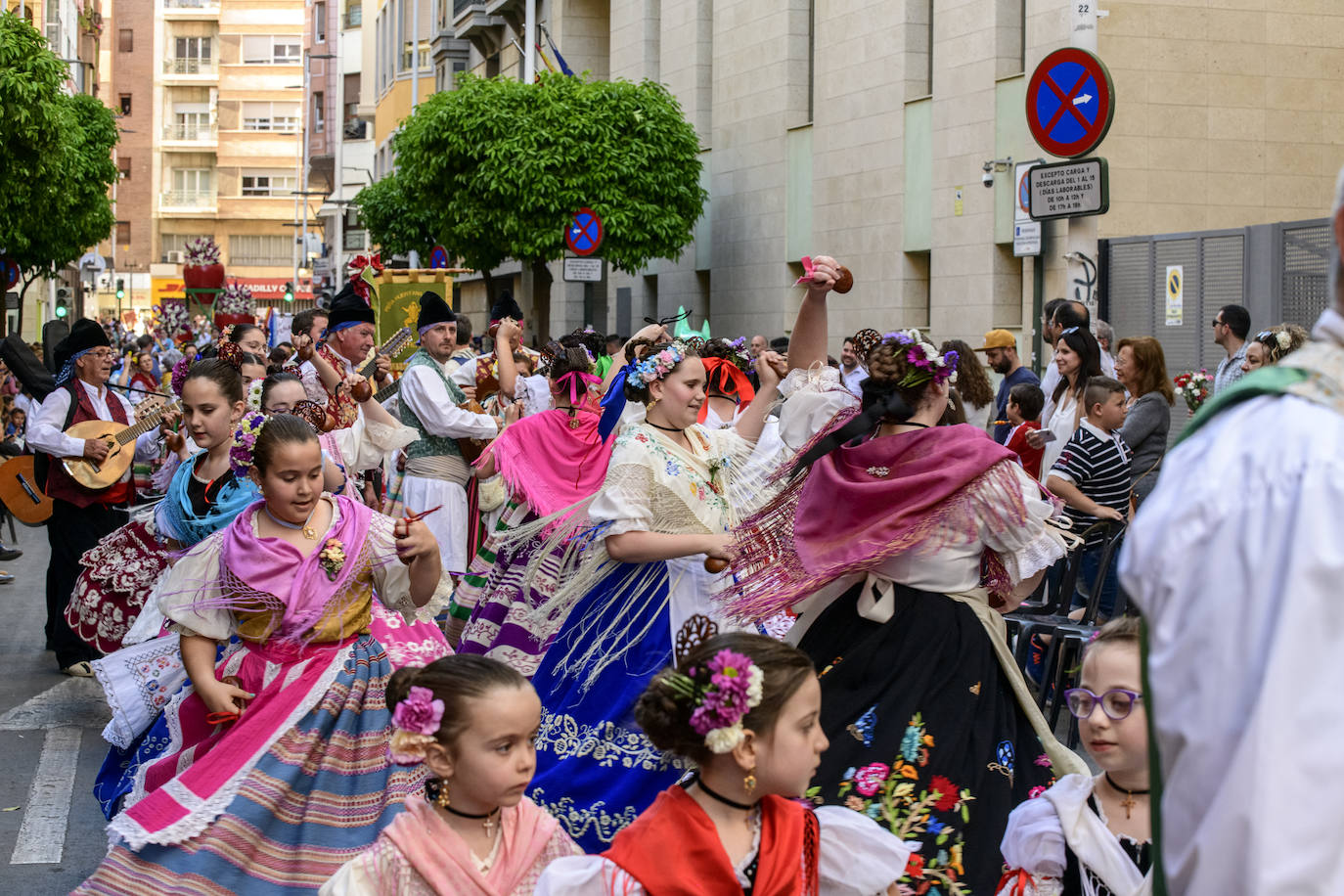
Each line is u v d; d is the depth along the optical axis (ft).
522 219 76.13
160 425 26.84
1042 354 41.42
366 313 30.68
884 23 61.46
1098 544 24.43
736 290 77.56
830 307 66.69
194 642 14.66
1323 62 48.98
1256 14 48.32
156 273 331.16
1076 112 31.68
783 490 15.74
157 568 21.43
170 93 331.98
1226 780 5.50
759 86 74.08
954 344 18.67
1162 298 42.55
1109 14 47.44
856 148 64.03
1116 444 24.22
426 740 10.31
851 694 13.98
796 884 9.71
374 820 13.98
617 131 75.92
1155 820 6.40
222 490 17.88
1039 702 23.02
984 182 53.88
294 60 329.72
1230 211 48.52
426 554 14.70
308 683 14.24
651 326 21.71
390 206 107.76
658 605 16.81
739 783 9.54
